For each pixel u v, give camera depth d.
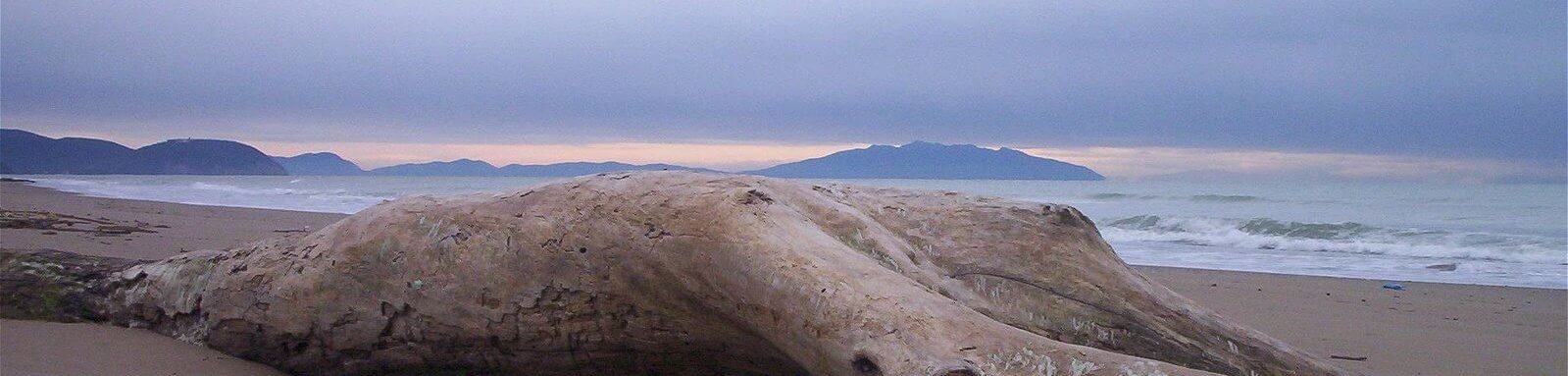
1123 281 4.70
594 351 4.38
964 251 4.73
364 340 4.65
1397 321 8.33
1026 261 4.70
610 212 4.25
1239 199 29.94
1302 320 8.39
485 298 4.37
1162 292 4.77
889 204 5.00
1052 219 4.86
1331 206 26.23
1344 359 6.57
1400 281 11.71
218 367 4.74
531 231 4.34
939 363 3.14
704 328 4.12
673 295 4.08
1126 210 26.80
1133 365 3.08
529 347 4.41
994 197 5.12
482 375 4.62
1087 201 31.44
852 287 3.54
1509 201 26.62
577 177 4.65
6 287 5.55
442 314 4.45
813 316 3.53
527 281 4.30
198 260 5.17
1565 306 9.28
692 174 4.43
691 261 3.98
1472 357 6.68
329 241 4.77
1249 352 4.50
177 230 14.91
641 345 4.30
